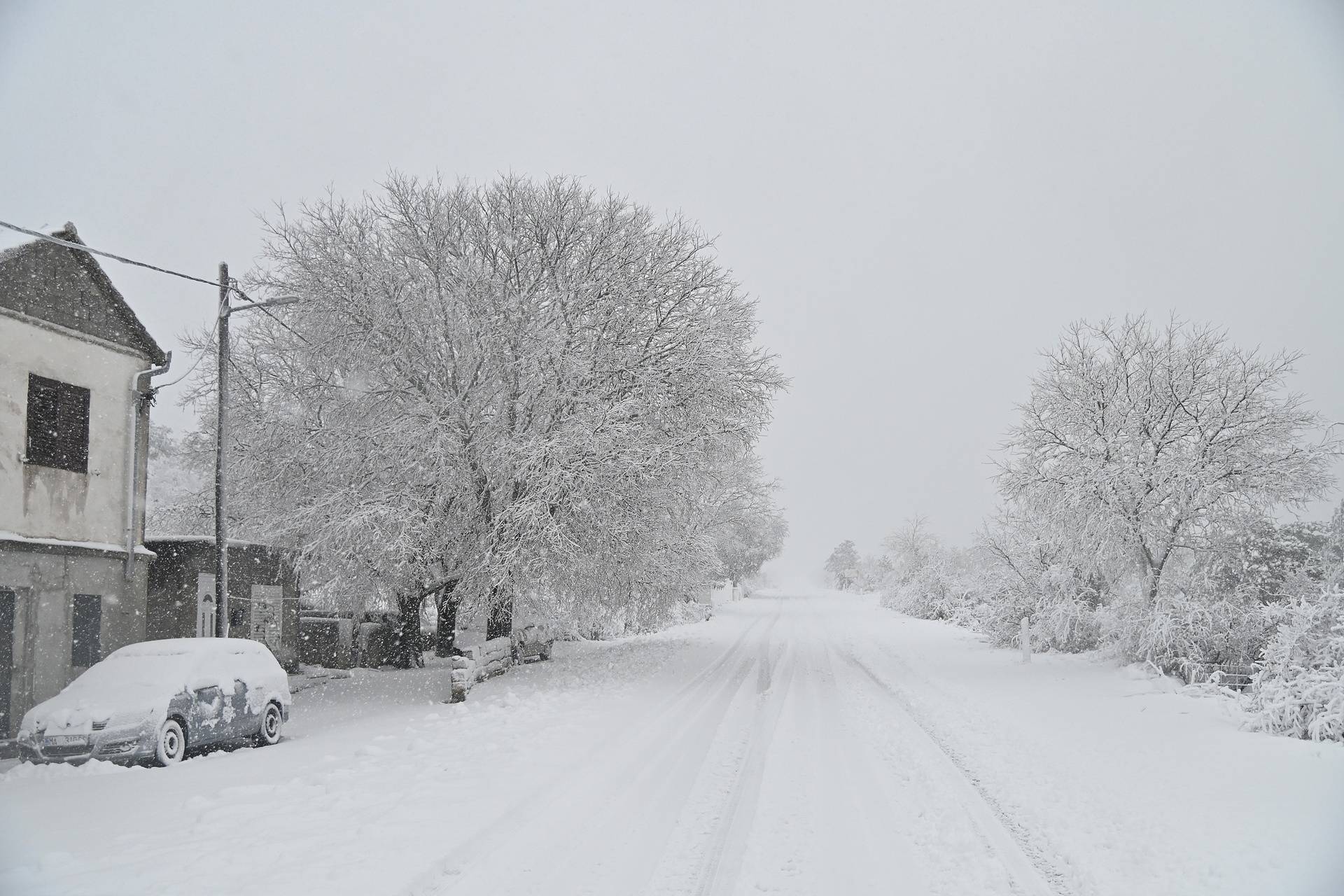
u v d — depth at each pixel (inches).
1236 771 371.9
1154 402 783.7
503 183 832.9
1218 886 239.0
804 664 875.4
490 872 259.8
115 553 700.0
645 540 812.6
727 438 856.9
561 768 395.2
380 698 763.4
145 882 250.4
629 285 802.8
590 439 733.9
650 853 277.3
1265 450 758.5
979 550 1048.2
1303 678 462.6
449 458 756.6
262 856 272.4
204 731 505.7
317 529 767.7
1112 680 684.7
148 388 745.0
